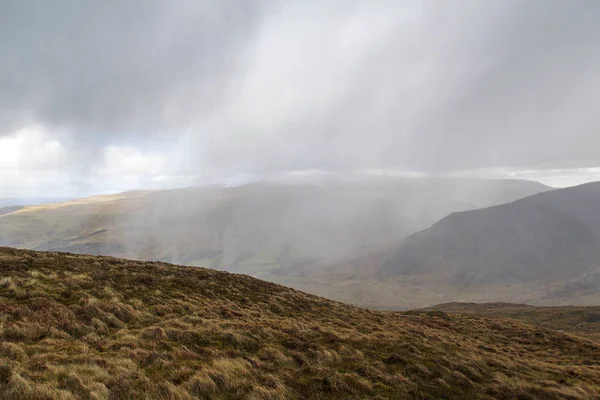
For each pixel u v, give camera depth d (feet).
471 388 42.88
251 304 82.64
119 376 33.19
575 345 94.73
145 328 50.70
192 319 59.52
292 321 71.10
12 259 79.15
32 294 57.00
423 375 44.21
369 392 37.47
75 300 59.62
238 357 43.19
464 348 67.56
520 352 83.56
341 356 48.14
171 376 35.42
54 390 28.40
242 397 33.19
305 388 36.99
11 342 38.68
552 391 45.47
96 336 46.14
